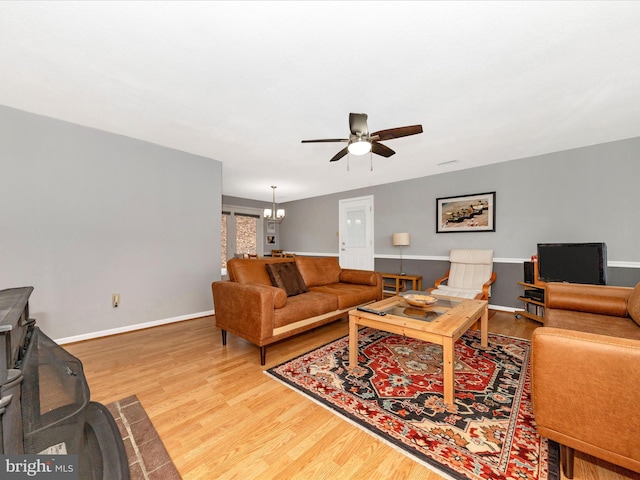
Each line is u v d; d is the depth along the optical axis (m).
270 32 1.47
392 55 1.65
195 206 3.54
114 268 2.88
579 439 1.05
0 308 0.97
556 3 1.29
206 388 1.79
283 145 3.24
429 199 4.63
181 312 3.41
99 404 1.38
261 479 1.10
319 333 2.93
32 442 0.89
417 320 1.89
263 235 7.52
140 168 3.07
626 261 3.04
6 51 1.62
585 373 1.03
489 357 2.26
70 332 2.62
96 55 1.66
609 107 2.32
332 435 1.36
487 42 1.54
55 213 2.54
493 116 2.48
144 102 2.24
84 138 2.69
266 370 2.05
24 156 2.39
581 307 2.21
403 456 1.22
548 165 3.51
